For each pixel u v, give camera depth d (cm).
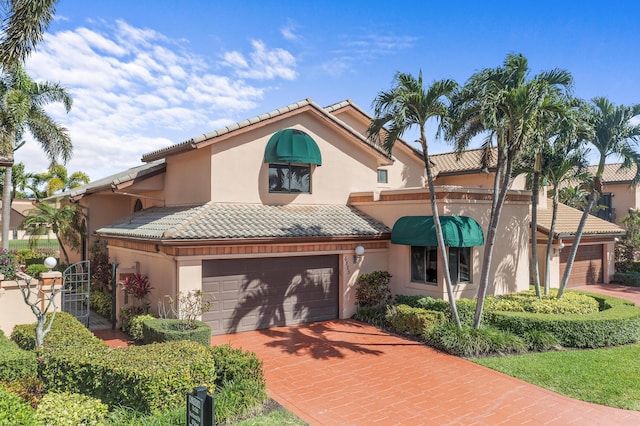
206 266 1794
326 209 2331
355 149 2514
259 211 2086
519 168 2239
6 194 2833
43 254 4166
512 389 1288
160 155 2386
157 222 2039
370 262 2238
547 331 1706
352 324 2039
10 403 775
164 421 907
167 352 1122
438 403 1189
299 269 2048
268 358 1546
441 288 2027
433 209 1762
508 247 2338
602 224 3338
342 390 1270
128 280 1925
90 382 1027
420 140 1745
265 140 2195
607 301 2141
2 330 1416
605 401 1202
